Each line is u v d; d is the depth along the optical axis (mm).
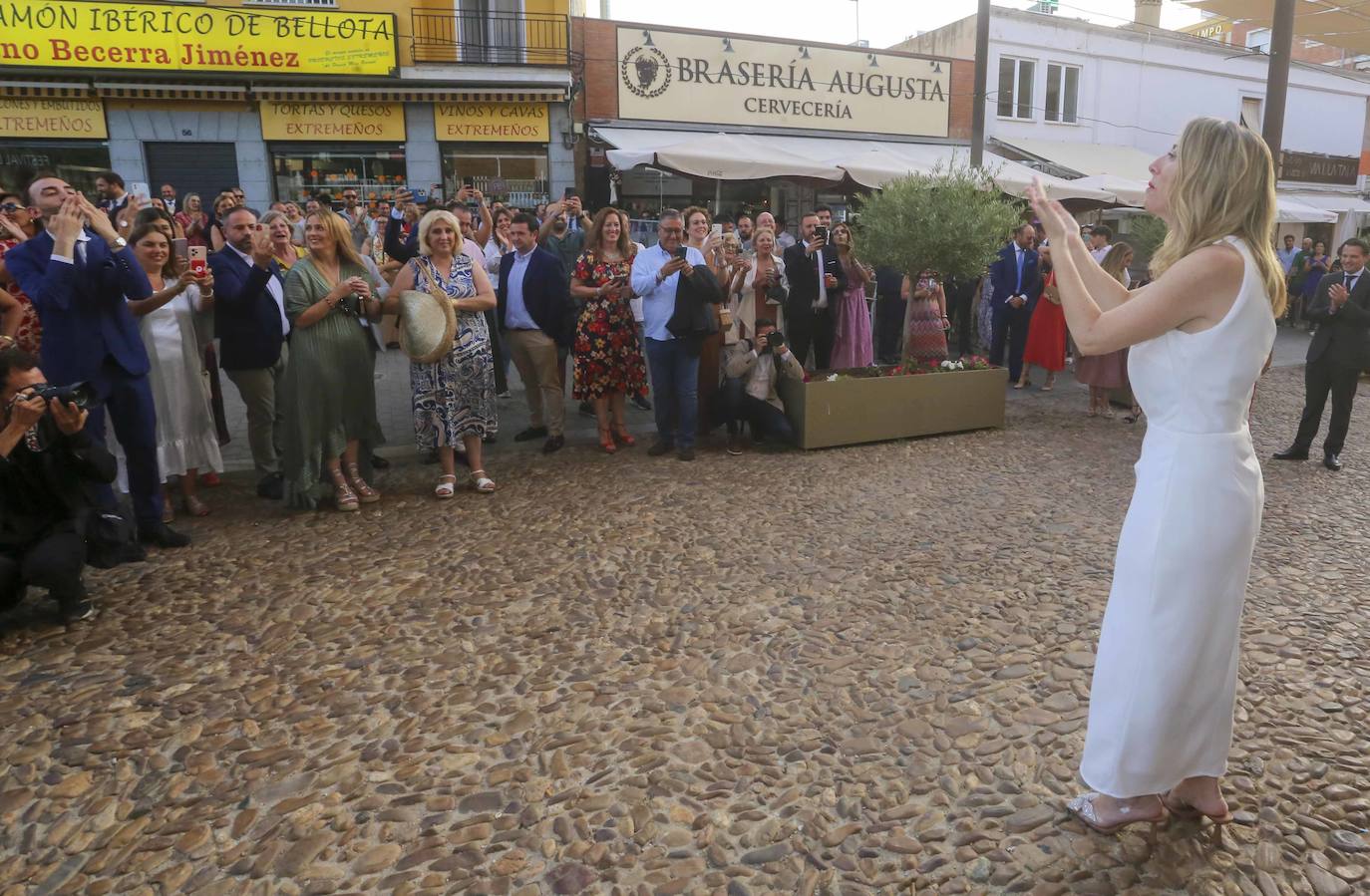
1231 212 2090
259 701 3201
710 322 6273
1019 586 4188
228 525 5094
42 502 3752
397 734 2998
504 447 6938
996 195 7527
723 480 5961
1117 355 7844
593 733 2998
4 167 12953
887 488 5781
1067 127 20531
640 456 6629
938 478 6031
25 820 2562
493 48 14656
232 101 13617
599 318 6555
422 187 14680
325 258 5145
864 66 17719
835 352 8281
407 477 6090
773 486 5816
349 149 14344
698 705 3176
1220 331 2074
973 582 4234
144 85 13062
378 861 2395
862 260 7844
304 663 3480
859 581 4250
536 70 14359
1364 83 24969
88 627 3779
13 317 4680
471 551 4660
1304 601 4051
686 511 5289
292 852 2428
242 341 5320
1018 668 3416
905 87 18266
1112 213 19891
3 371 3604
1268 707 3131
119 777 2758
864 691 3262
